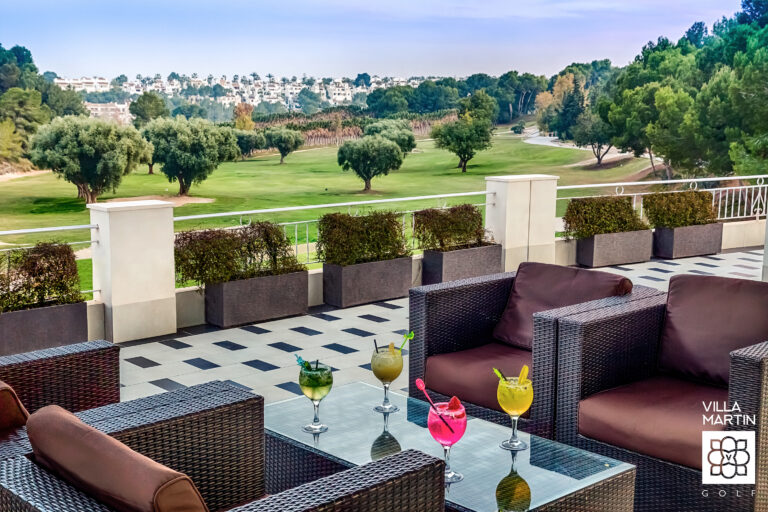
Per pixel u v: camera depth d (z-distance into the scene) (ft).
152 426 6.90
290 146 96.58
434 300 11.73
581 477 8.00
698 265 25.98
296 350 16.85
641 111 98.78
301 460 8.93
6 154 85.35
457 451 8.70
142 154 92.22
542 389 10.36
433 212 22.67
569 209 25.26
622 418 9.50
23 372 9.00
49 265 16.40
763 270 19.33
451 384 11.43
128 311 17.30
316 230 20.63
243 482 7.61
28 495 5.26
